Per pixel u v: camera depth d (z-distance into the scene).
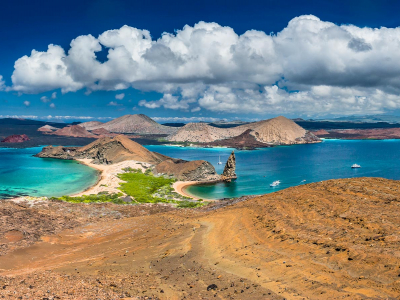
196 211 65.88
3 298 18.06
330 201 33.62
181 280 23.12
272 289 18.83
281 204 37.69
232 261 25.69
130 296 19.45
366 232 23.67
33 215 54.22
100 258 33.88
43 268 31.61
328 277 18.84
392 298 15.08
